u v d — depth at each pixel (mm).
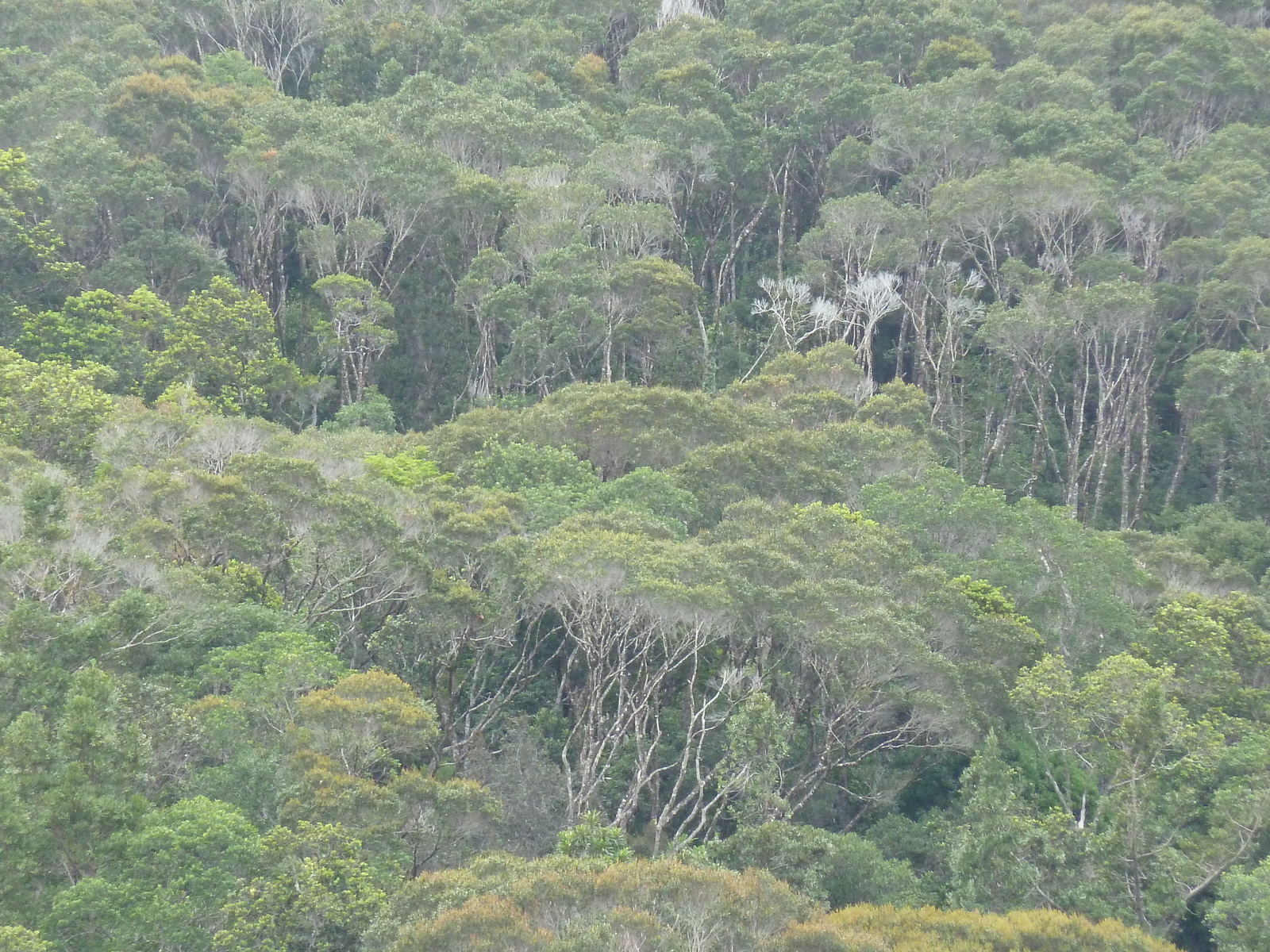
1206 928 132875
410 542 160500
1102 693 145875
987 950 106875
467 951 93812
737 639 159875
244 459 168500
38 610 126938
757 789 139875
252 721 129500
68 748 113375
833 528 175750
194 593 140750
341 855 110375
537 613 164000
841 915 112750
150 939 104188
